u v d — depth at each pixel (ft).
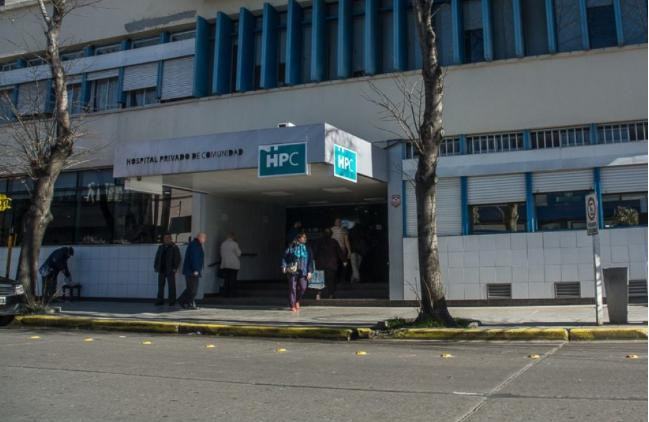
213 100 57.98
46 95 65.10
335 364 26.16
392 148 51.11
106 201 61.77
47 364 26.32
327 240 51.65
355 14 55.47
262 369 24.99
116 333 39.68
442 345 31.96
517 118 48.67
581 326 34.01
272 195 57.47
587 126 47.42
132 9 63.52
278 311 47.11
